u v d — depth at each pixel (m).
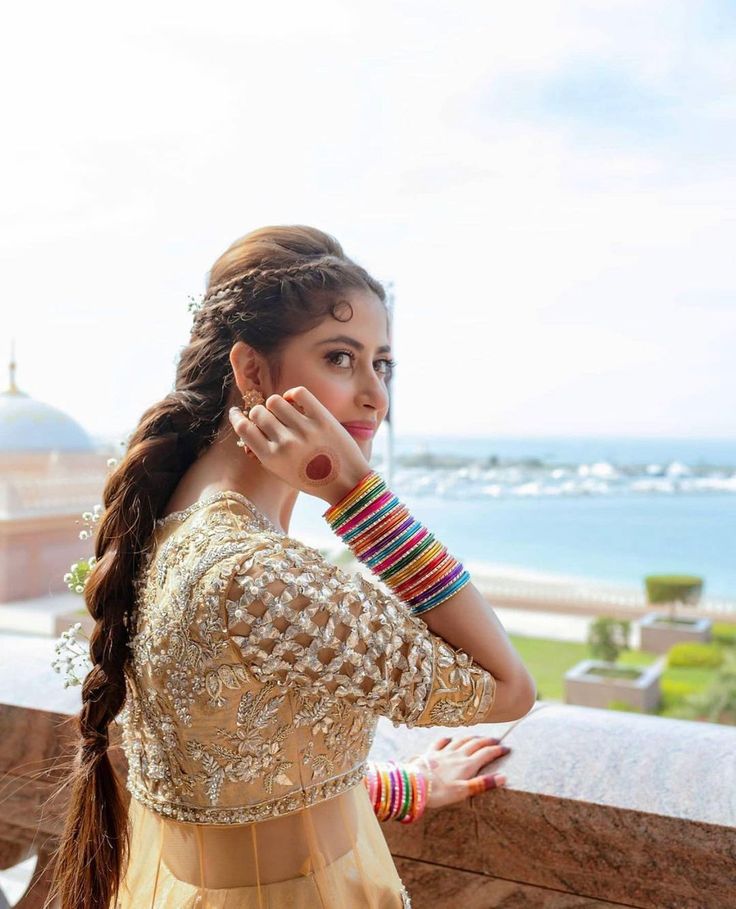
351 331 1.19
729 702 18.91
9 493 19.81
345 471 1.11
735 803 1.49
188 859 1.16
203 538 1.06
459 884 1.66
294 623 0.98
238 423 1.12
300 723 1.08
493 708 1.11
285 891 1.12
